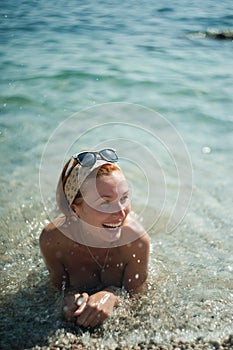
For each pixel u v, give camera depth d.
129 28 11.48
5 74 7.43
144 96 6.47
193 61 8.54
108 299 2.68
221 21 12.57
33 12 13.19
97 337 2.49
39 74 7.39
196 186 4.15
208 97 6.44
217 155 4.71
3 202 3.93
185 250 3.34
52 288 2.91
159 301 2.77
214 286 2.92
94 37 10.37
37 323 2.59
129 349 2.40
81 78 7.23
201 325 2.56
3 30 10.90
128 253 2.85
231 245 3.39
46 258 2.89
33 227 3.62
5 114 5.80
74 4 14.67
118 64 8.09
